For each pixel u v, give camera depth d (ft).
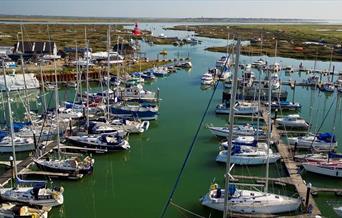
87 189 138.72
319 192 130.41
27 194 120.26
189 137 193.57
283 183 136.77
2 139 165.37
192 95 287.69
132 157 168.35
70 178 141.79
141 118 218.18
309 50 510.58
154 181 144.66
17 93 273.54
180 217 117.80
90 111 214.48
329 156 149.38
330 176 143.54
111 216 119.85
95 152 168.76
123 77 309.01
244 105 232.32
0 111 236.43
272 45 554.87
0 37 565.53
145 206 126.11
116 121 198.18
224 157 157.07
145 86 318.65
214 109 246.27
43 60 361.30
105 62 372.79
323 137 170.40
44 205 119.96
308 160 151.33
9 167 147.84
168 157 168.04
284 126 205.57
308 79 328.08
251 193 117.19
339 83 307.37
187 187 138.82
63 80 314.35
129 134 194.18
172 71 385.09
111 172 153.38
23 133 173.27
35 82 287.69
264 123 212.02
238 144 160.66
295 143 166.81
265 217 112.16
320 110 249.34
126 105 227.81
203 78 321.73
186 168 155.53
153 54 501.97
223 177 146.10
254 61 425.69
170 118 226.38
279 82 277.23
